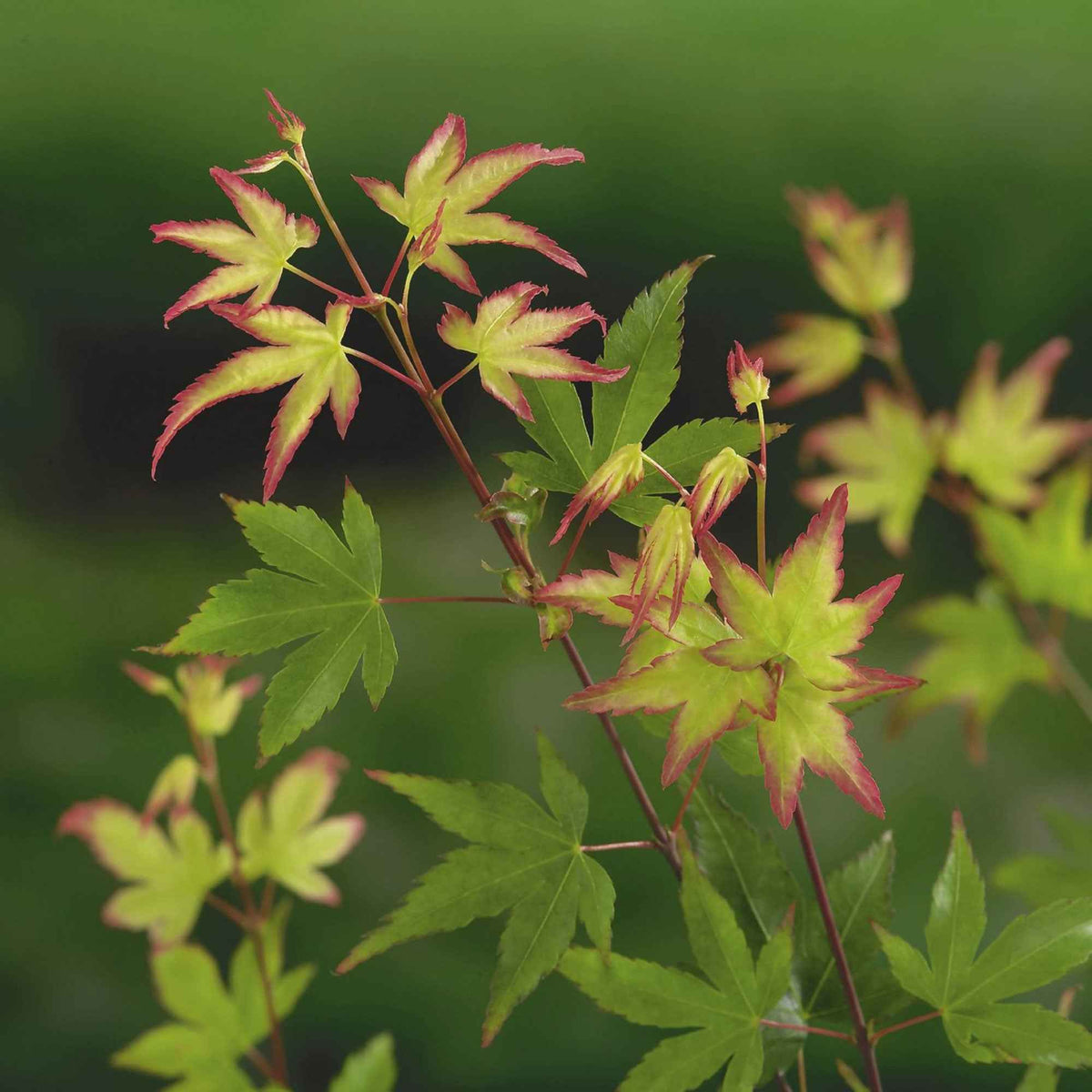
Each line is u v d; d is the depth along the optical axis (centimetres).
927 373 227
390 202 75
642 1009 76
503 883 76
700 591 75
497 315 75
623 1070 148
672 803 171
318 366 74
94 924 160
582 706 73
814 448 117
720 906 77
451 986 155
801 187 237
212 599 76
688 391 242
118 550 228
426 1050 147
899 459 114
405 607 208
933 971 77
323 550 76
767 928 79
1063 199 229
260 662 183
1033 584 110
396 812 172
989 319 227
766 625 73
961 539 210
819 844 166
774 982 77
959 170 229
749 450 76
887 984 78
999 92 236
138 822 84
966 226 229
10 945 156
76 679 193
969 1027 76
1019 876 91
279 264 74
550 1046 151
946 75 238
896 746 179
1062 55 238
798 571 73
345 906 159
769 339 241
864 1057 77
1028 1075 79
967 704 112
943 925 77
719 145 240
